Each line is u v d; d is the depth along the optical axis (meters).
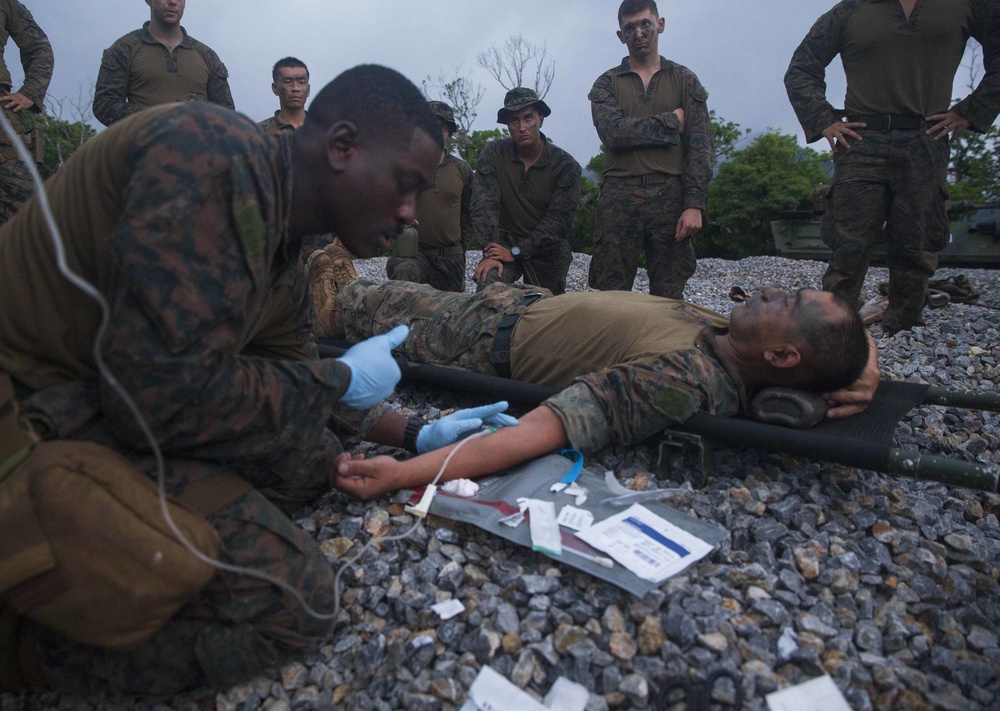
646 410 2.37
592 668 1.69
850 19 4.48
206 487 1.68
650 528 2.04
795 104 4.75
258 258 1.55
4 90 5.33
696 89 5.18
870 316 4.96
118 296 1.43
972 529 2.29
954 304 6.44
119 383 1.47
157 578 1.42
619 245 5.43
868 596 1.94
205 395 1.55
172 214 1.42
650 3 5.15
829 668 1.70
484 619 1.83
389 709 1.67
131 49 5.54
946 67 4.35
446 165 5.78
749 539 2.14
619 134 5.19
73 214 1.53
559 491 2.22
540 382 2.91
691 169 5.18
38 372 1.57
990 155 17.17
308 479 2.18
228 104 6.00
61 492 1.38
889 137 4.42
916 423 3.12
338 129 1.70
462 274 6.11
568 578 1.92
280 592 1.68
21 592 1.40
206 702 1.75
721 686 1.60
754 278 10.49
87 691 1.65
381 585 1.96
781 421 2.45
